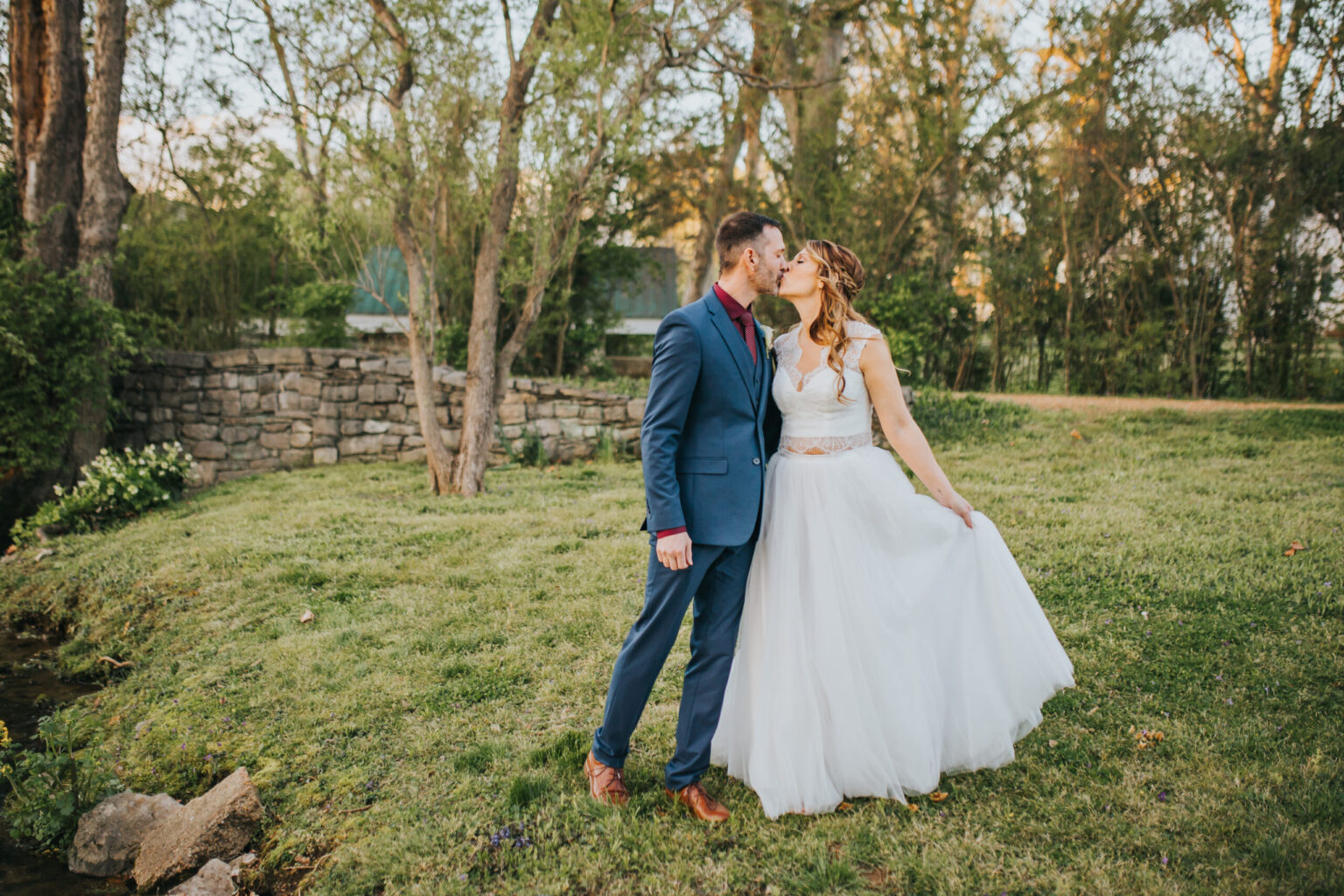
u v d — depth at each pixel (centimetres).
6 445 822
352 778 286
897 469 254
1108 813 235
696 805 243
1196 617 372
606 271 1661
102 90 899
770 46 1159
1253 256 1137
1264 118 1112
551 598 455
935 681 247
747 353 238
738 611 243
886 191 1343
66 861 285
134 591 550
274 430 1026
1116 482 675
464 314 1549
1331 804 229
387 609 454
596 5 709
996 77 1271
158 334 1309
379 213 757
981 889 206
